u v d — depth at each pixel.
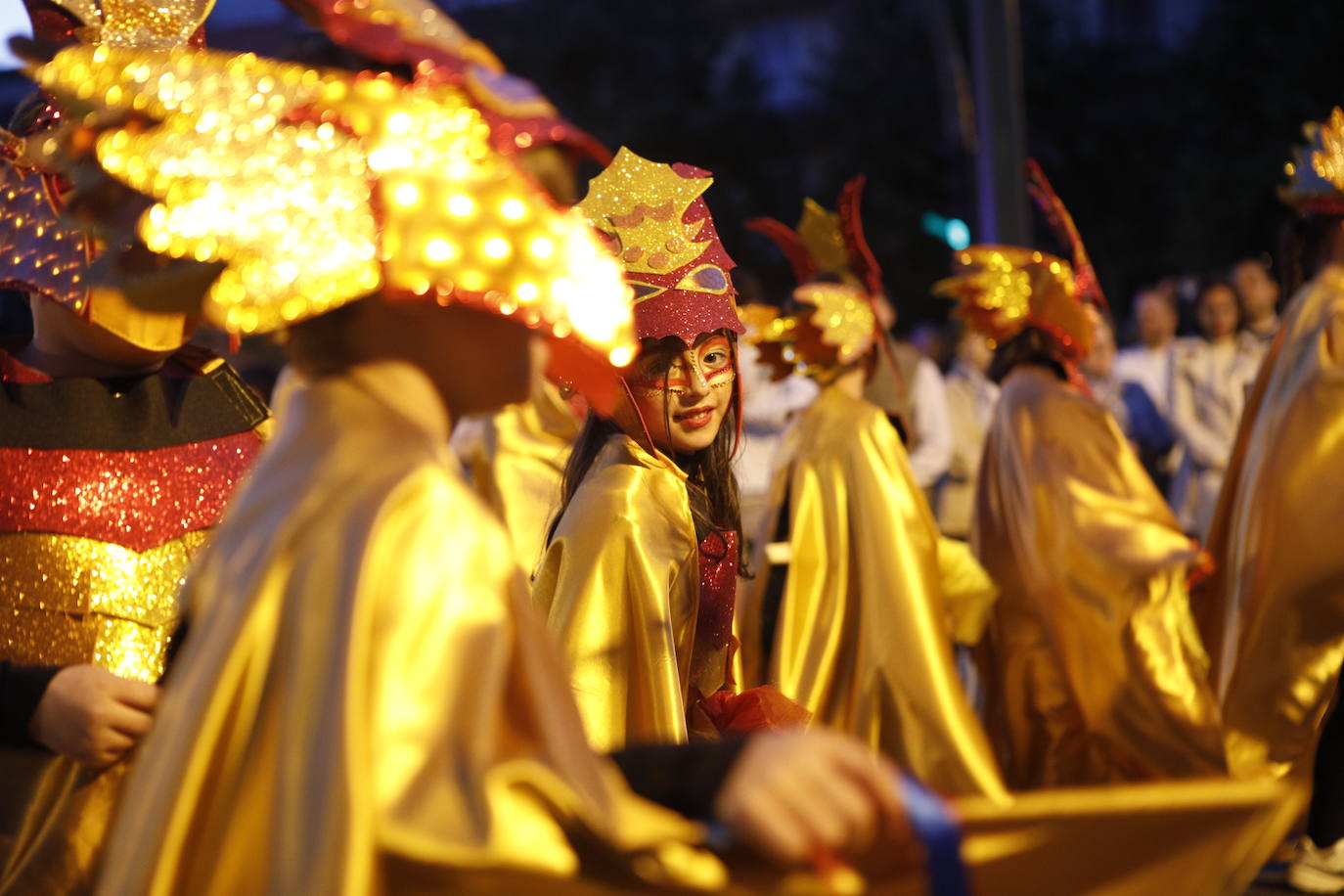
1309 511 4.23
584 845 1.04
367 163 1.18
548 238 1.18
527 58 22.20
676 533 2.43
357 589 1.05
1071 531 4.50
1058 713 4.62
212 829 1.08
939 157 21.44
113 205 1.22
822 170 22.41
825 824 1.01
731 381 2.62
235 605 1.10
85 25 1.72
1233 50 20.81
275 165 1.17
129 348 1.78
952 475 7.62
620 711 2.33
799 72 26.80
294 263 1.15
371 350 1.22
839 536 4.41
